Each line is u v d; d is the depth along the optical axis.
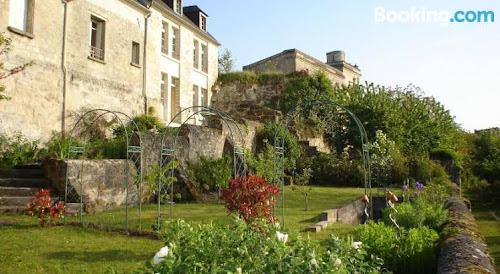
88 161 10.35
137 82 17.23
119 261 5.46
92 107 14.69
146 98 17.62
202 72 22.88
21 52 12.01
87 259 5.53
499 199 17.67
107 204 10.59
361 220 11.55
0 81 11.30
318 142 21.09
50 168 10.23
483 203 17.03
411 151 20.25
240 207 6.33
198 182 13.52
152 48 18.23
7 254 5.62
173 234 3.20
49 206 7.60
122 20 16.41
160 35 18.84
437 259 4.80
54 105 13.11
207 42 23.55
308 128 20.72
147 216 9.34
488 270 3.50
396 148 18.64
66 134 13.40
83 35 14.38
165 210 10.39
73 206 9.52
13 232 6.99
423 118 22.11
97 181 10.42
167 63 19.83
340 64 31.30
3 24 11.45
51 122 12.97
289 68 25.28
